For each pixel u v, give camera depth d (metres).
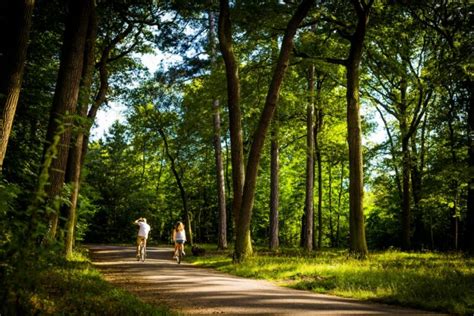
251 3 20.98
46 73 20.94
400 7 23.80
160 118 37.59
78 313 6.25
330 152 38.53
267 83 26.67
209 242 60.06
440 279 10.48
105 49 22.41
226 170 51.62
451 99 28.00
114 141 59.41
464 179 23.55
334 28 24.28
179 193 57.94
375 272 12.44
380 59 28.42
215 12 22.64
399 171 40.25
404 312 7.59
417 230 38.69
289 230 59.31
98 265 17.58
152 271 15.40
